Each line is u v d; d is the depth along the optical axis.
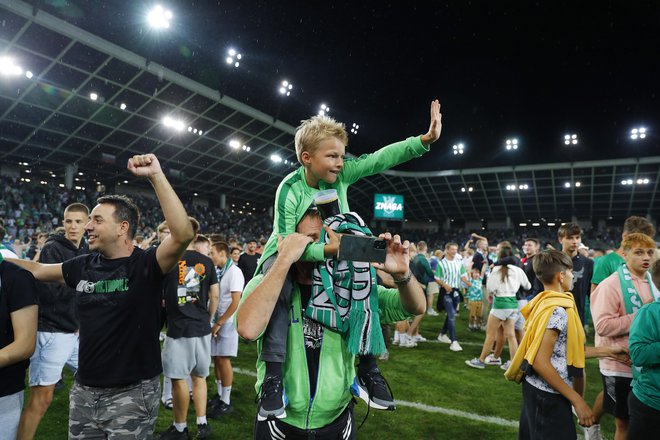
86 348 2.35
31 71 21.70
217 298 4.13
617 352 2.80
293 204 1.54
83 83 23.72
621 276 3.01
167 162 33.78
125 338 2.34
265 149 36.16
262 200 46.44
